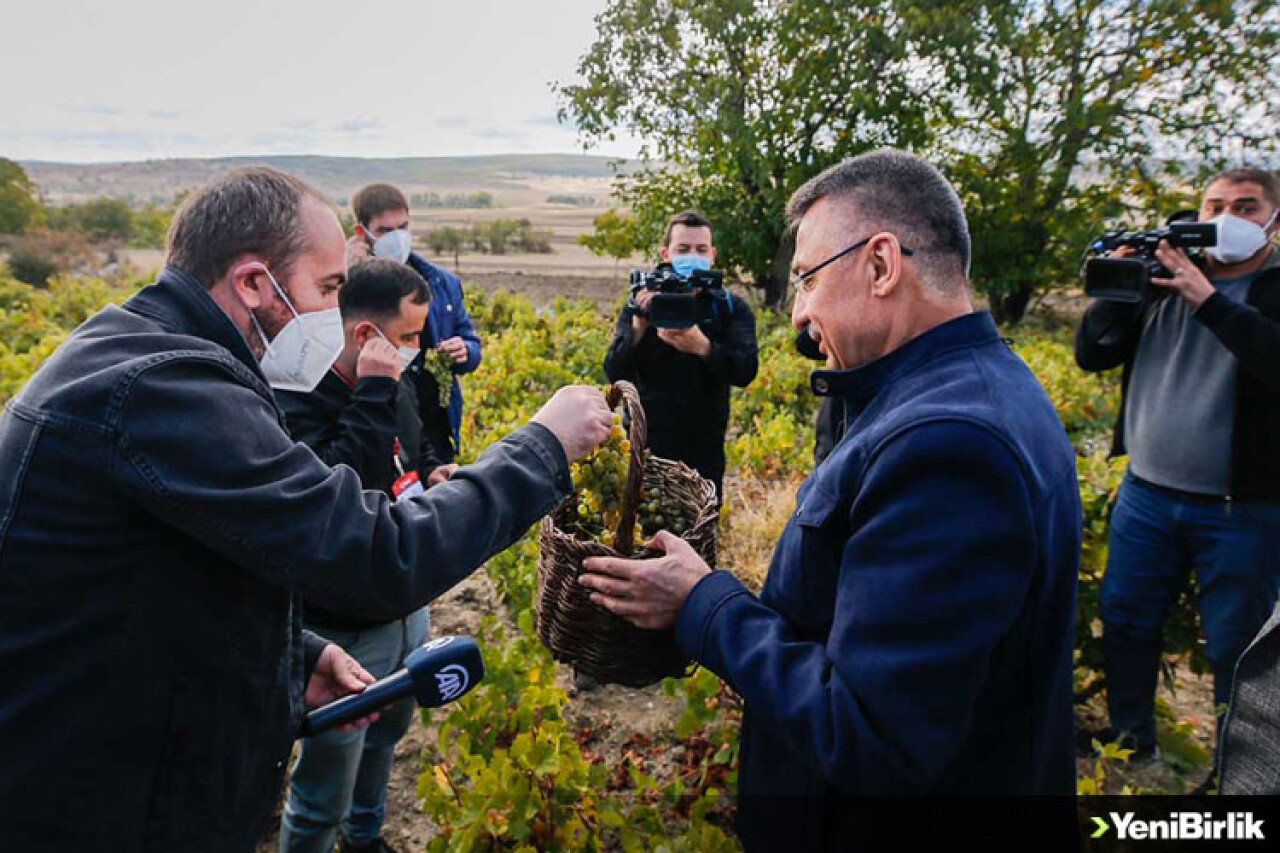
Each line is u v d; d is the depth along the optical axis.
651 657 1.96
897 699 1.31
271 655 1.53
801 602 1.62
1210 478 3.07
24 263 34.00
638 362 3.88
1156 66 15.80
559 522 2.39
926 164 1.62
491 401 8.20
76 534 1.31
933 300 1.59
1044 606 1.44
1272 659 1.45
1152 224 16.77
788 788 1.66
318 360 1.64
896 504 1.37
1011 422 1.40
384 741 2.68
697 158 18.20
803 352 2.61
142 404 1.29
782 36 16.08
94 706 1.36
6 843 1.36
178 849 1.44
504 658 3.51
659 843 2.68
